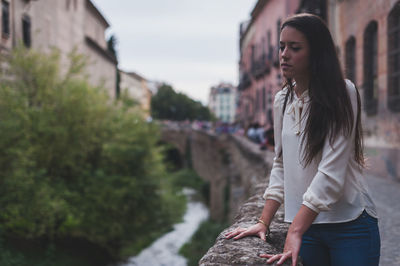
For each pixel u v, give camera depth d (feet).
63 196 50.06
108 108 60.85
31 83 52.49
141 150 60.59
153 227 65.26
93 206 53.72
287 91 5.57
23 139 46.24
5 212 43.14
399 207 20.33
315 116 4.97
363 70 39.22
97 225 54.75
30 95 52.34
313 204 4.88
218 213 83.61
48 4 71.26
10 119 46.11
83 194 54.54
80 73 57.57
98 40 117.39
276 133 5.88
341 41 45.60
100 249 58.54
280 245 6.06
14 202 43.65
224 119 478.18
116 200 55.47
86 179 54.95
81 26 94.22
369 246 5.10
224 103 478.59
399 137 32.42
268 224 6.07
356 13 40.70
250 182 37.55
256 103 111.04
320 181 4.90
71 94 53.67
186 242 68.54
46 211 45.11
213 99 485.56
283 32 5.16
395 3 31.60
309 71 5.14
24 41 62.03
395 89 33.71
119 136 59.98
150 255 62.54
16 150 43.09
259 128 57.21
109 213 56.24
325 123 4.93
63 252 49.01
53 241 50.70
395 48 33.32
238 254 5.20
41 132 49.70
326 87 4.94
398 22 32.91
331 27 49.01
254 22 112.68
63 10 80.33
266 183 13.71
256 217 7.79
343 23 44.73
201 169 143.33
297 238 4.91
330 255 5.29
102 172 55.16
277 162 6.16
